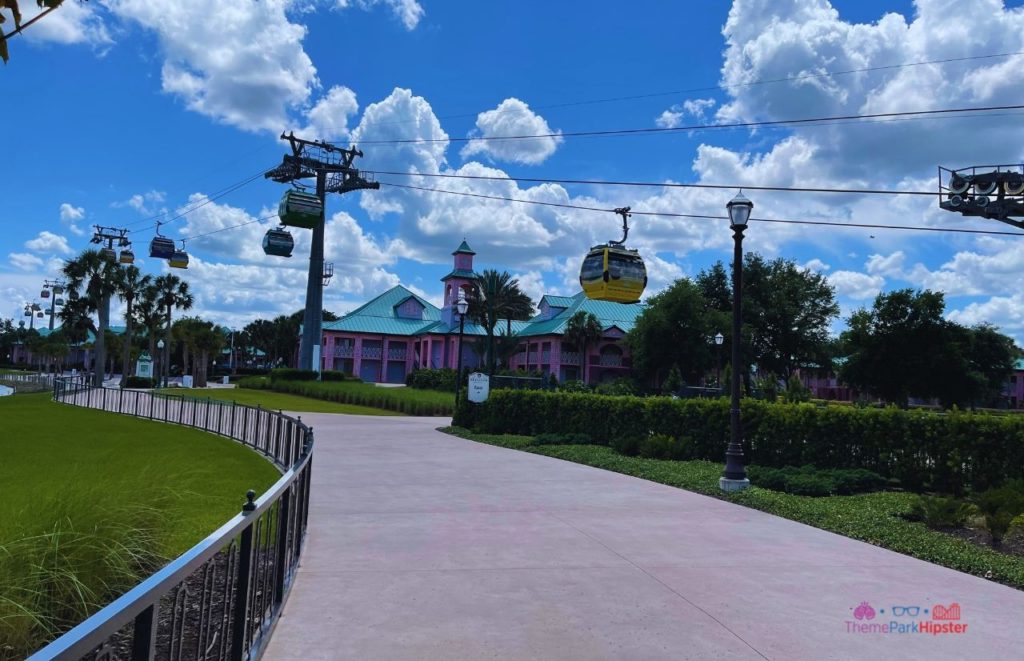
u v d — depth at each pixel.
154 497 5.84
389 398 38.12
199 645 3.26
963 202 25.05
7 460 14.22
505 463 14.69
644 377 60.69
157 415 28.14
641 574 6.38
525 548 7.30
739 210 11.93
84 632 1.78
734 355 11.80
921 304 50.78
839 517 8.95
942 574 6.59
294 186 47.31
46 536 4.18
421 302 83.31
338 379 57.62
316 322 56.12
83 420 26.30
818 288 64.81
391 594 5.66
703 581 6.19
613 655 4.47
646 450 15.40
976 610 5.54
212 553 2.98
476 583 6.01
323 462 14.43
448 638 4.71
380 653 4.43
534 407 21.22
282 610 5.19
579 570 6.48
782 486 11.45
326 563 6.59
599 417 18.52
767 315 63.03
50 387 48.09
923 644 4.79
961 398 50.88
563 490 11.20
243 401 40.34
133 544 4.84
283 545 5.21
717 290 66.69
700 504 10.15
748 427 14.54
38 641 3.85
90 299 59.12
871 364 52.19
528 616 5.18
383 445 18.25
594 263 20.72
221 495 10.06
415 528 8.21
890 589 6.06
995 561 6.89
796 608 5.49
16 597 3.72
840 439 12.95
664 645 4.66
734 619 5.20
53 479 11.08
